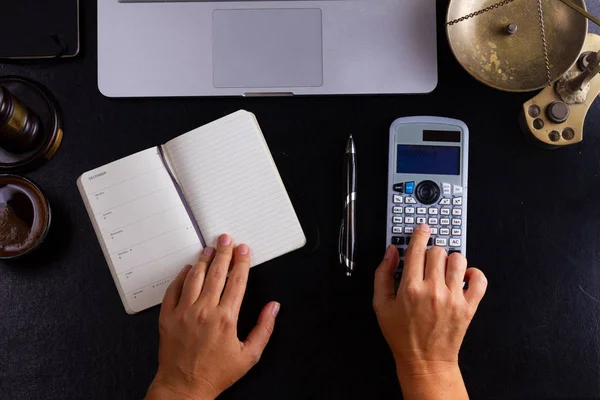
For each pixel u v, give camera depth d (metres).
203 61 0.66
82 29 0.68
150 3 0.66
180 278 0.61
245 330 0.65
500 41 0.65
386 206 0.67
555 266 0.67
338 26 0.66
